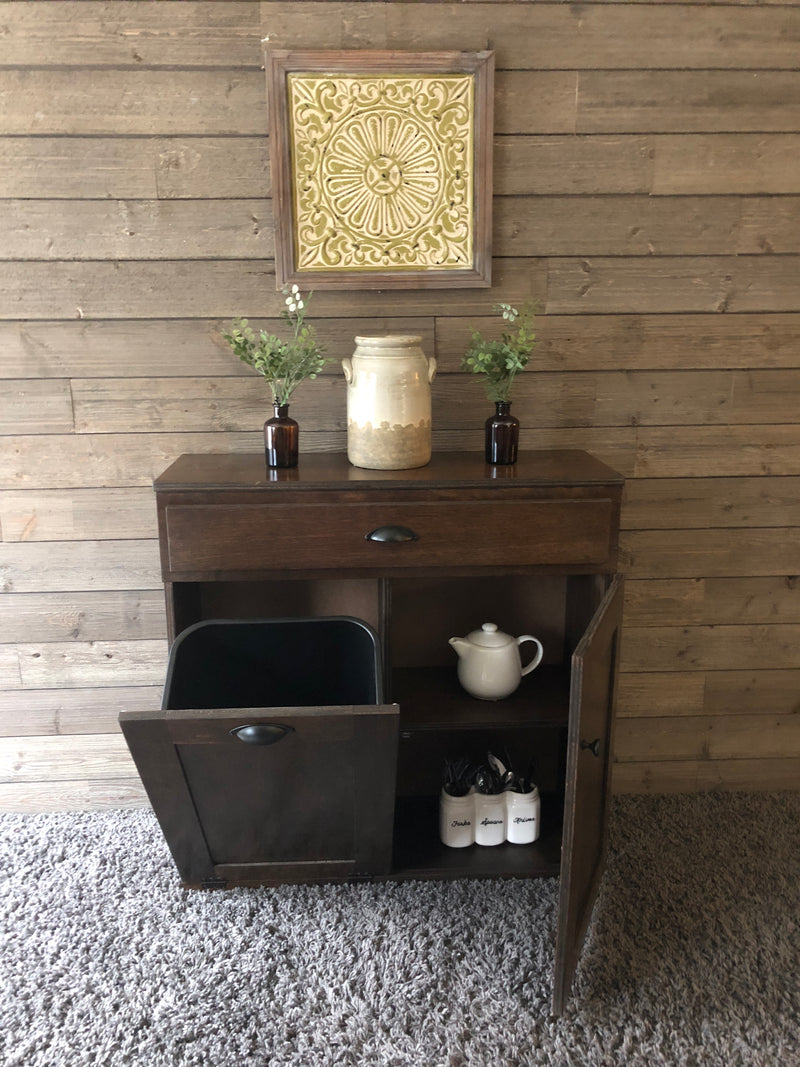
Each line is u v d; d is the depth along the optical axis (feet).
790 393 7.21
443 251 6.73
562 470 6.30
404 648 7.48
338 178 6.57
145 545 7.25
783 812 7.56
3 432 6.99
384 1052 5.12
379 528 6.03
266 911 6.28
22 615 7.33
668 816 7.50
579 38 6.48
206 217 6.67
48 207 6.59
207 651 6.39
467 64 6.38
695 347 7.07
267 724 5.17
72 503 7.15
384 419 6.26
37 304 6.76
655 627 7.58
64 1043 5.19
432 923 6.15
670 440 7.24
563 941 5.19
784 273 6.98
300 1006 5.46
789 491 7.39
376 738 5.33
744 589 7.55
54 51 6.34
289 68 6.34
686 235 6.86
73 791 7.67
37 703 7.50
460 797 6.73
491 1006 5.44
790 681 7.75
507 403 6.51
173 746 5.27
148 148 6.53
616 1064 5.05
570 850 5.05
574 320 6.98
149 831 7.27
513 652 6.80
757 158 6.75
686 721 7.79
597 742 5.47
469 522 6.06
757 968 5.77
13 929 6.12
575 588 7.13
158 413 7.02
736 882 6.61
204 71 6.43
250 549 6.03
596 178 6.72
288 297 6.63
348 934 6.05
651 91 6.59
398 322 6.91
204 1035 5.25
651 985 5.61
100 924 6.16
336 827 6.02
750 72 6.61
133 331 6.85
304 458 6.86
